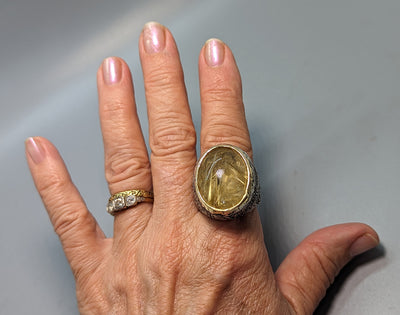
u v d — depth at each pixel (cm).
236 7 23
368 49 20
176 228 13
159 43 14
